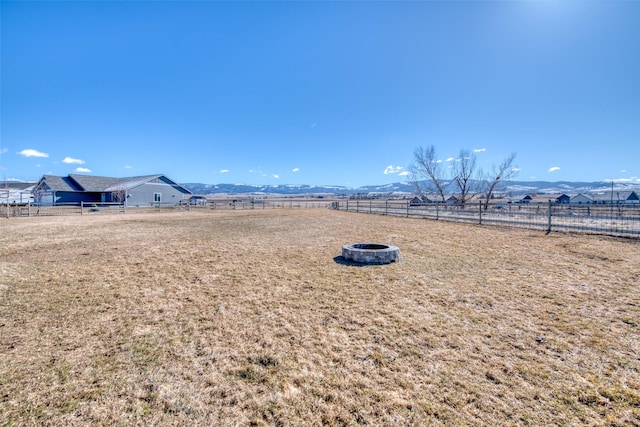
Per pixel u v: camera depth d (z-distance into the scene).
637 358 2.84
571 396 2.35
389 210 23.95
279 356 2.96
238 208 34.94
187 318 3.84
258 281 5.37
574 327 3.47
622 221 13.17
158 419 2.17
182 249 8.20
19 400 2.34
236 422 2.14
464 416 2.16
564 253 7.11
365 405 2.29
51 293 4.74
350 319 3.79
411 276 5.59
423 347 3.10
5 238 10.00
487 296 4.51
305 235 10.86
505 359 2.87
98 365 2.81
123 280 5.43
